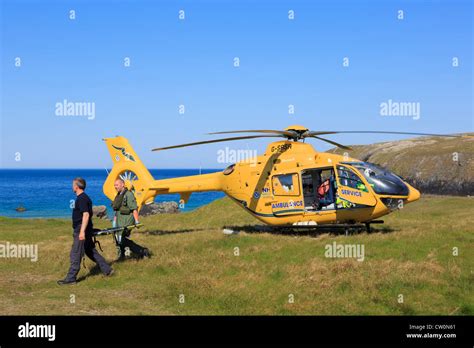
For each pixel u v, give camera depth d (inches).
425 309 310.8
